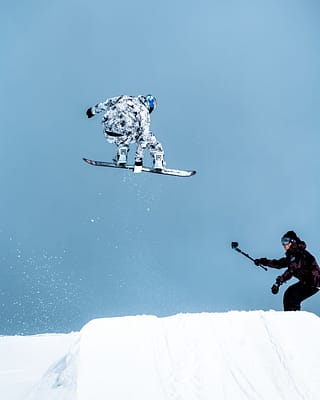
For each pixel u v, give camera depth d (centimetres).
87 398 255
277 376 272
